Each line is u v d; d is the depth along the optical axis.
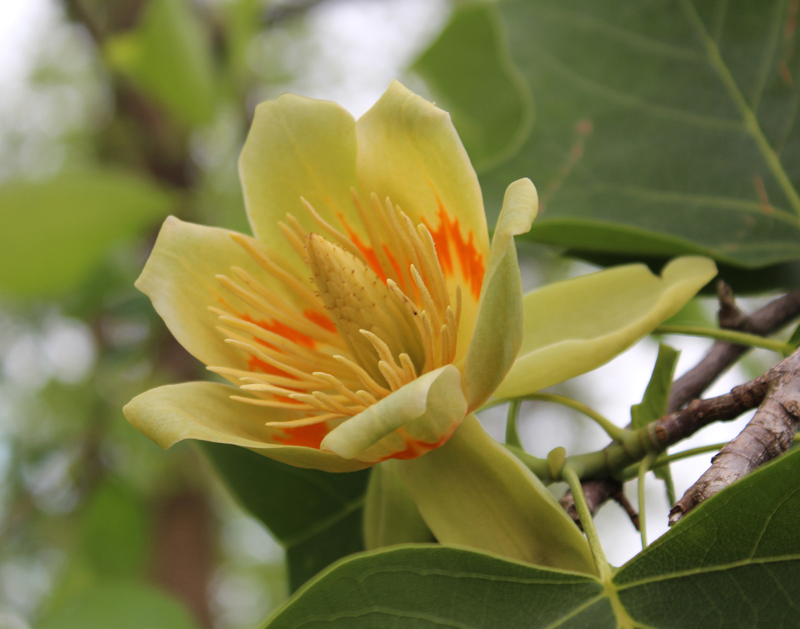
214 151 0.72
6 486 1.00
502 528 0.38
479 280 0.39
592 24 0.47
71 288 0.69
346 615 0.36
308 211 0.41
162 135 0.83
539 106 0.47
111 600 0.57
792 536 0.36
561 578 0.36
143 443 0.79
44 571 1.18
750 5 0.46
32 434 0.98
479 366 0.38
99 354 0.81
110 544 0.76
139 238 0.76
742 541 0.36
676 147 0.46
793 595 0.36
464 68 0.64
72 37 1.29
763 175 0.45
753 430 0.37
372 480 0.41
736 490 0.36
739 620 0.36
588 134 0.46
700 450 0.39
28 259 0.66
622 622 0.36
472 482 0.39
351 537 0.45
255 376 0.39
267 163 0.40
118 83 0.85
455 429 0.39
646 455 0.39
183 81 0.64
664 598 0.36
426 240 0.39
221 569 1.66
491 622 0.36
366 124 0.40
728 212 0.45
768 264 0.44
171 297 0.40
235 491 0.45
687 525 0.36
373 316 0.40
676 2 0.47
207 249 0.40
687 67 0.46
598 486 0.39
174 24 0.62
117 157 1.00
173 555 1.26
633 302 0.40
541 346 0.40
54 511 1.01
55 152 1.32
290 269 0.40
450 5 1.07
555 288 0.41
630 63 0.47
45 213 0.63
